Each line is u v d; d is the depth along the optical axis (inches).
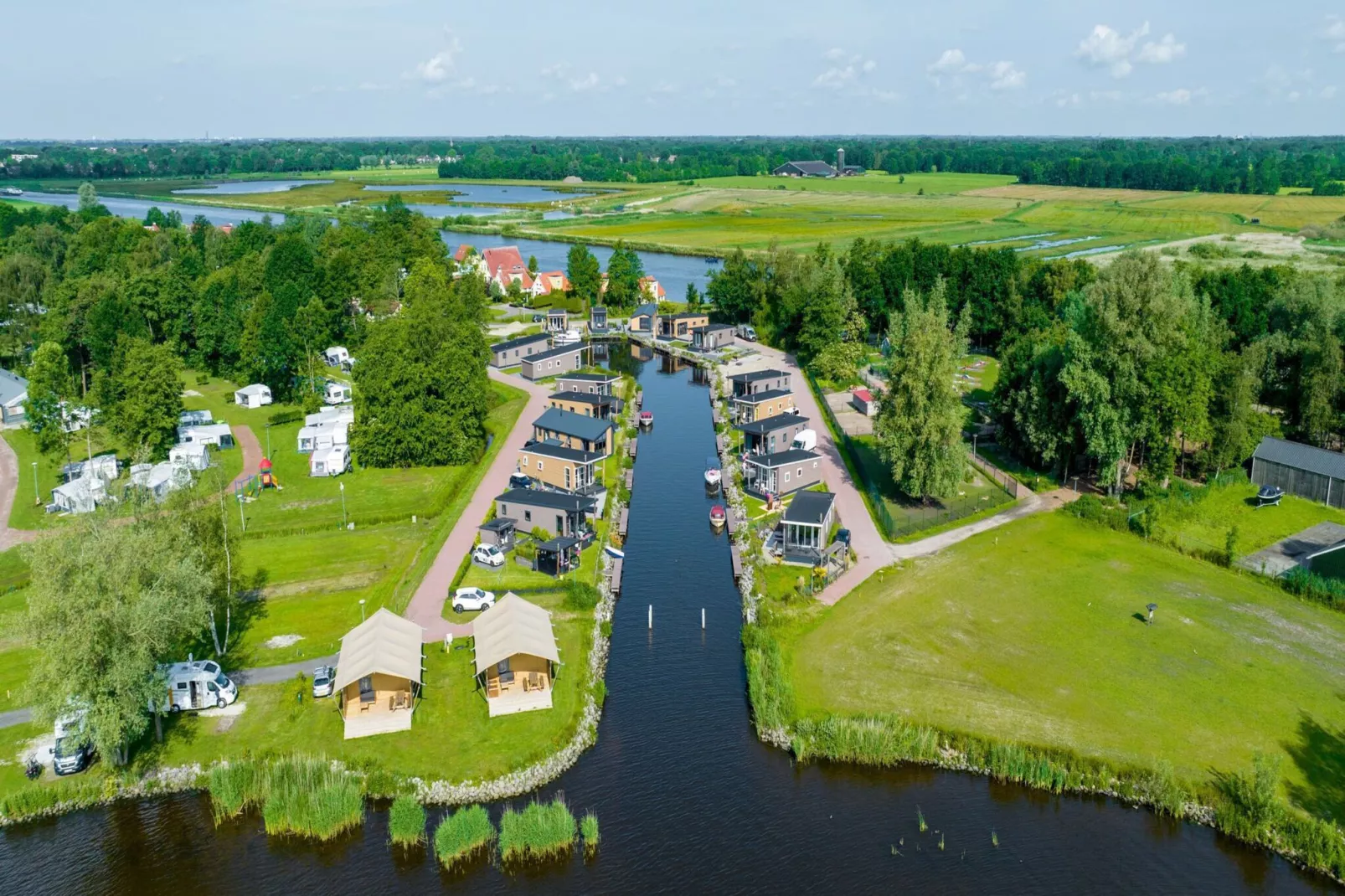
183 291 6476.4
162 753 2335.1
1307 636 2888.8
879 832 2169.0
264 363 5713.6
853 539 3646.7
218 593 2738.7
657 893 1985.7
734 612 3181.6
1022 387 4478.3
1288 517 3858.3
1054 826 2181.3
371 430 4466.0
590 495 4013.3
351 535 3683.6
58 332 5851.4
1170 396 3742.6
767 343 7421.3
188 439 4761.3
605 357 7298.2
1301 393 4530.0
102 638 2170.3
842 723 2423.7
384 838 2140.7
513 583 3225.9
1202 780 2242.9
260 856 2097.7
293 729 2406.5
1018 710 2517.2
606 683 2743.6
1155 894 1978.3
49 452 4473.4
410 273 7706.7
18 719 2465.6
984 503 3969.0
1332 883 1995.6
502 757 2329.0
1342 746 2359.7
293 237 7175.2
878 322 7298.2
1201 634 2901.1
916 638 2891.2
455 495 4168.3
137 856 2092.8
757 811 2236.7
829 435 5034.5
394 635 2610.7
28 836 2149.4
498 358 6471.5
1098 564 3390.7
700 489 4365.2
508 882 2030.0
